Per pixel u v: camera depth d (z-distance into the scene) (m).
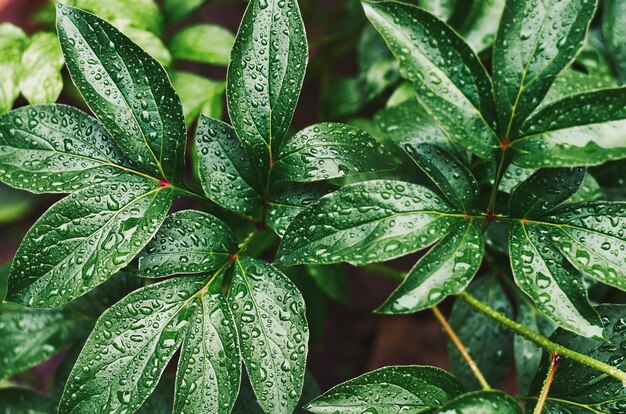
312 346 0.89
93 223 0.62
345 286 0.83
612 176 0.75
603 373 0.63
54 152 0.62
